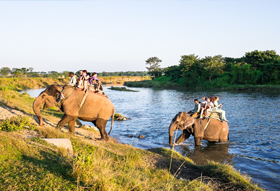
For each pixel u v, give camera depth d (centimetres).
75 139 751
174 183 569
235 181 626
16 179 327
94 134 1180
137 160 682
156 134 1420
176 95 4797
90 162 445
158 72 12594
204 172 707
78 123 1509
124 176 502
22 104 1590
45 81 8919
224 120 1188
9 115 1010
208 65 7269
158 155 817
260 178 738
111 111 1015
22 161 398
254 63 7612
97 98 955
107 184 391
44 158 443
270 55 7669
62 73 14112
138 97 4491
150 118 2027
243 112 2166
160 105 3075
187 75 7831
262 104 2738
